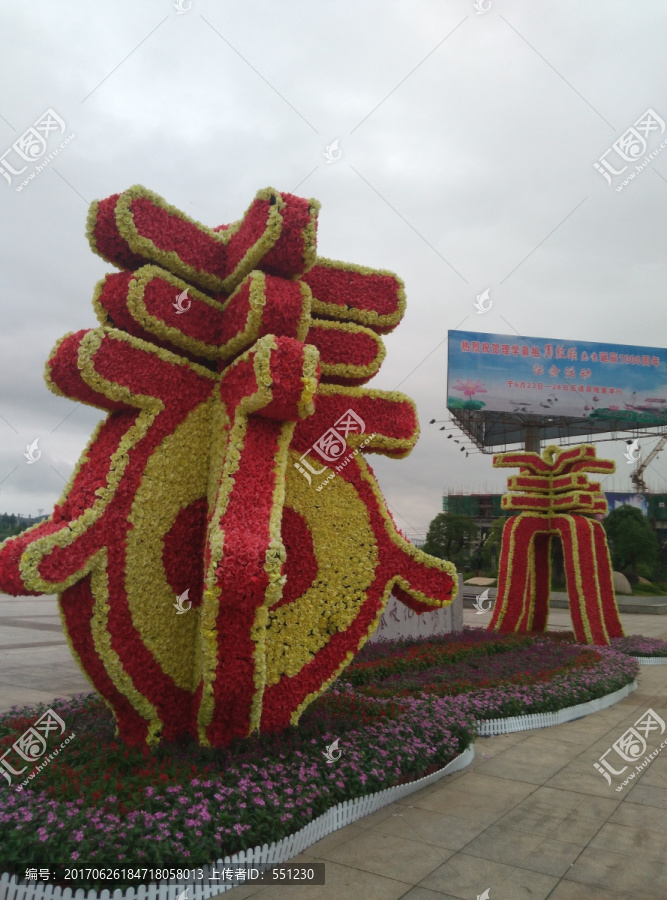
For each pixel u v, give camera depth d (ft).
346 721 21.66
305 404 18.21
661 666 48.19
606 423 116.37
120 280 19.43
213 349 20.94
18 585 16.07
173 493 19.38
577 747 26.25
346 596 21.27
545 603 57.98
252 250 19.48
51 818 13.85
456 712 25.39
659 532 162.20
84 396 18.80
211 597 16.26
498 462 57.57
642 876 15.35
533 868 15.57
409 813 18.61
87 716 22.36
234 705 18.06
